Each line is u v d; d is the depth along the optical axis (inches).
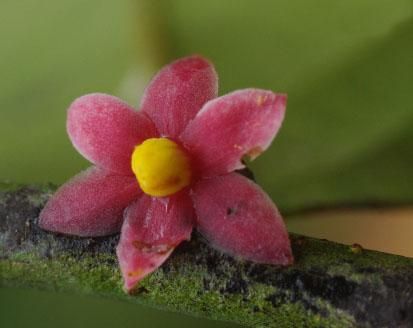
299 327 5.3
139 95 7.3
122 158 5.4
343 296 5.2
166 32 7.3
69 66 7.4
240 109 5.2
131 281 5.2
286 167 7.4
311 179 7.3
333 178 7.3
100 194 5.3
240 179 5.2
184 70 5.4
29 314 7.0
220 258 5.3
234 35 7.4
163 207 5.3
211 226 5.2
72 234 5.4
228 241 5.2
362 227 7.3
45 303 7.0
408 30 7.3
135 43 7.3
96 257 5.4
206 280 5.3
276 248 5.1
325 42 7.4
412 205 7.2
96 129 5.4
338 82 7.4
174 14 7.3
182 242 5.3
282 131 7.4
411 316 5.1
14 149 7.5
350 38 7.3
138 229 5.3
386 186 7.3
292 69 7.4
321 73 7.4
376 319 5.2
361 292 5.2
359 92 7.4
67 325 7.0
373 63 7.3
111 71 7.3
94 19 7.3
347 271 5.2
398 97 7.3
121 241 5.3
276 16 7.4
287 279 5.3
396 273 5.2
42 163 7.5
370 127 7.3
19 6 7.4
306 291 5.2
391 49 7.3
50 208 5.4
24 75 7.4
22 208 5.5
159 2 7.2
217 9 7.3
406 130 7.3
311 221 7.3
